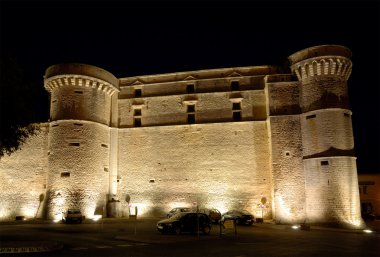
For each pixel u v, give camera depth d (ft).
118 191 141.18
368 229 108.37
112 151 142.72
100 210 130.93
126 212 138.92
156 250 58.75
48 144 138.41
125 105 148.36
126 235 81.05
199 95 143.54
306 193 120.78
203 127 139.95
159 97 146.51
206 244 67.05
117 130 145.89
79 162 128.57
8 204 139.64
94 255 53.31
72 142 129.49
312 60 124.36
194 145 139.23
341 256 51.52
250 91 140.15
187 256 51.83
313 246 64.08
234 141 136.77
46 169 139.33
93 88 137.28
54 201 124.98
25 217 136.46
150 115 145.69
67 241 71.31
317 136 120.78
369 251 57.62
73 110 131.95
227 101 140.87
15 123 67.51
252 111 138.31
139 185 140.26
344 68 124.47
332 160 116.78
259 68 143.43
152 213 137.08
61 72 133.18
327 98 121.39
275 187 123.85
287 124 127.44
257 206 130.41
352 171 117.29
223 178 134.72
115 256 52.29
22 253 55.57
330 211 114.32
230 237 79.71
